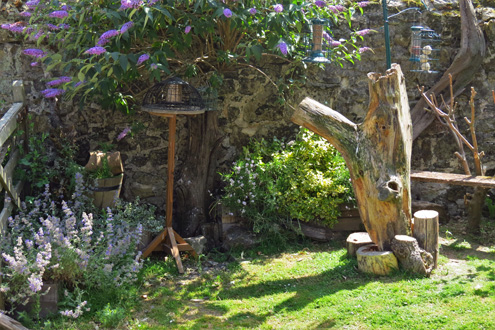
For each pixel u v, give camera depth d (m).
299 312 4.11
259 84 6.20
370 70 6.38
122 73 5.10
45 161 5.42
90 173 5.48
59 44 5.52
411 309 3.98
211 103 5.79
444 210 6.23
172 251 5.14
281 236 5.60
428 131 6.48
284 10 5.22
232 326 3.99
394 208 4.64
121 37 5.10
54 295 4.11
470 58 6.25
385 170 4.63
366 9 6.32
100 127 5.94
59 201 5.46
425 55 6.04
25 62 5.74
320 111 4.71
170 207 5.29
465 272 4.64
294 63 6.07
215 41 5.80
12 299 3.96
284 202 5.64
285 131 6.35
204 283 4.81
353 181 4.77
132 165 6.06
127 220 5.23
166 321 4.11
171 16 4.84
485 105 6.51
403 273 4.56
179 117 6.10
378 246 4.80
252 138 6.30
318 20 5.32
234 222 5.74
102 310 4.18
